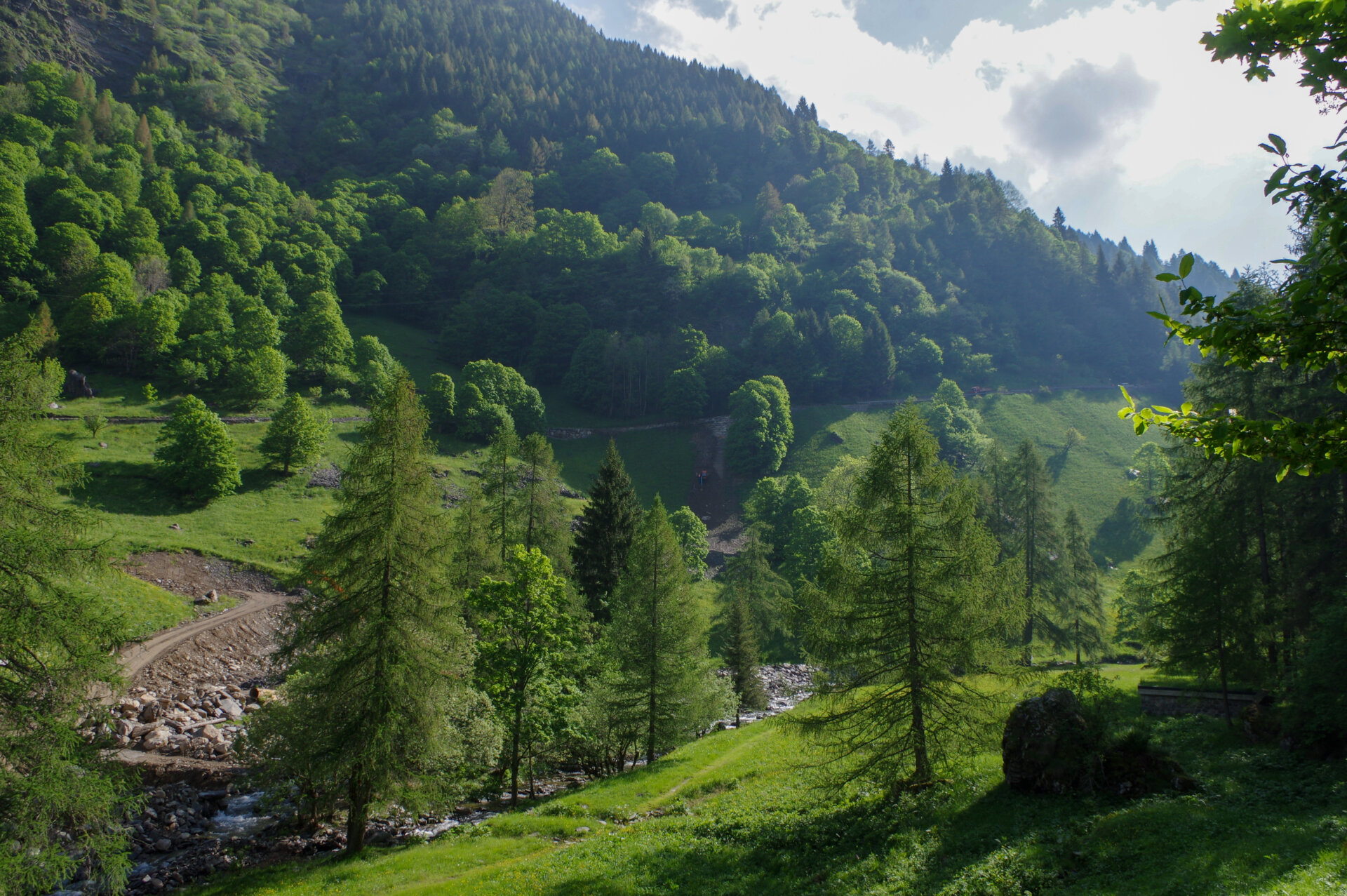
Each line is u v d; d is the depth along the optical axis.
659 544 36.31
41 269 110.69
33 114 166.75
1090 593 50.97
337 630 22.55
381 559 22.81
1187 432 7.90
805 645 22.75
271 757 24.92
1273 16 6.65
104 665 17.72
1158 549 92.56
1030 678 22.30
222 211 161.12
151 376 95.44
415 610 22.95
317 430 82.19
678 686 34.72
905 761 22.75
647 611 35.56
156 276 116.81
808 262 197.88
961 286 189.75
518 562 31.42
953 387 129.50
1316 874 11.89
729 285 172.88
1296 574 28.91
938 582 21.59
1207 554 27.97
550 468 54.50
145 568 56.53
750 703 46.91
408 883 20.22
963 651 21.33
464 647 25.39
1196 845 14.67
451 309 166.88
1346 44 6.44
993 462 53.19
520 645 31.34
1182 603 28.45
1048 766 20.02
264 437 87.25
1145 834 15.88
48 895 22.12
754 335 153.12
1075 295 185.75
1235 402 30.52
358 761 21.98
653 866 19.77
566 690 32.69
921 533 21.73
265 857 25.17
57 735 16.56
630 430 133.75
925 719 22.16
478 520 45.84
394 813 28.39
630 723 34.75
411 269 171.88
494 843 23.80
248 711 42.09
